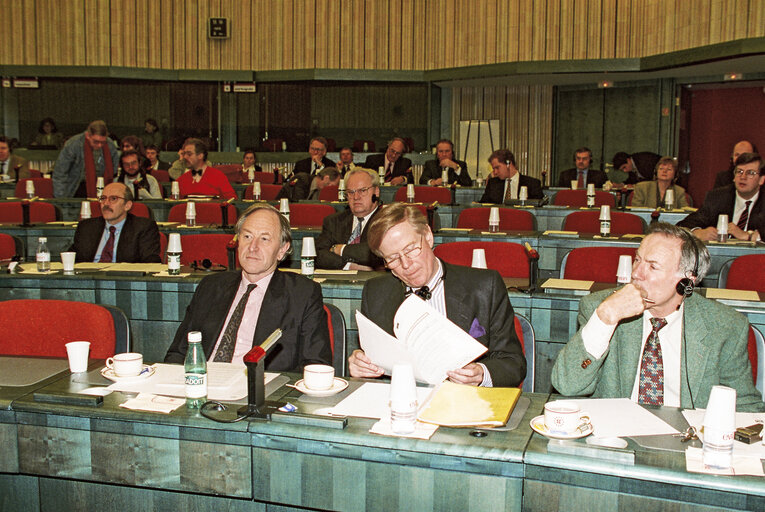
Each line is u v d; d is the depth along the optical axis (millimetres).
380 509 1743
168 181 10914
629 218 5926
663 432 1753
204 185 7828
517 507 1654
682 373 2223
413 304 2129
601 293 2361
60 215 6840
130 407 1911
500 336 2510
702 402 2201
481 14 12578
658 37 10922
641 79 12078
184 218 6492
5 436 1965
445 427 1787
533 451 1638
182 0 13578
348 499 1763
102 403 1945
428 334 2086
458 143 13750
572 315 3408
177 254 3941
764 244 4969
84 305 2631
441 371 2084
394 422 1738
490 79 12750
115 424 1890
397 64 13297
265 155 13227
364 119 13789
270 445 1797
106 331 2588
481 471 1660
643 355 2287
